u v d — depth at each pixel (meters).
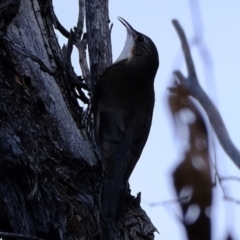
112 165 6.79
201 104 6.52
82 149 6.84
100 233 6.37
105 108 7.58
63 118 6.84
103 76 7.71
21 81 6.70
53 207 6.26
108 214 6.29
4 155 6.20
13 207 6.30
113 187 6.55
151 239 6.68
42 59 7.05
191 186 6.23
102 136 7.28
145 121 7.74
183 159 6.34
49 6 7.39
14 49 6.77
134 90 7.88
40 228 6.32
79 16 7.79
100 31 7.41
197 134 6.43
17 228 6.32
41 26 7.26
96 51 7.43
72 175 6.58
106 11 7.46
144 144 7.62
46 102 6.78
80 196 6.49
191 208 6.21
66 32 7.98
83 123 7.11
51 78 6.95
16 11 7.03
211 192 6.24
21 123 6.46
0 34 6.78
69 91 7.24
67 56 7.27
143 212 6.82
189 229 6.18
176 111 6.52
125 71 8.09
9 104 6.46
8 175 6.29
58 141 6.71
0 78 6.54
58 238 6.34
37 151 6.46
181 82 6.62
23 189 6.29
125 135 7.42
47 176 6.39
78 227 6.27
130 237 6.61
